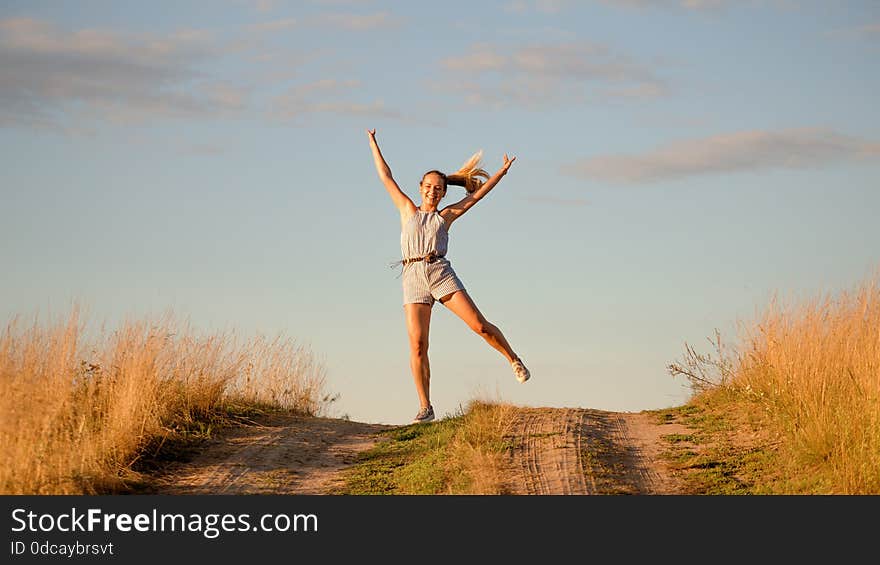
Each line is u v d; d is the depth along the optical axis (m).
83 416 9.23
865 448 8.58
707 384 12.76
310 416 12.61
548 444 10.23
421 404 10.45
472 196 10.59
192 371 11.45
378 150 10.77
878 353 9.65
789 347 11.05
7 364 9.16
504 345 10.28
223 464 9.67
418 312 10.32
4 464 8.09
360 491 8.91
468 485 8.80
